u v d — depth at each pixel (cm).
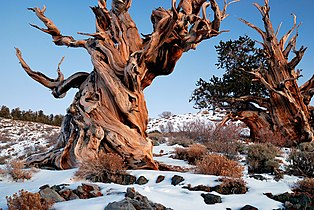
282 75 2072
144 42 1364
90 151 1137
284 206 708
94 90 1268
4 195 836
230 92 2397
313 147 1469
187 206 697
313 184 788
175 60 1338
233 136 1847
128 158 1139
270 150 1217
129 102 1214
